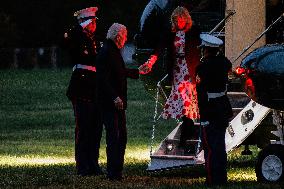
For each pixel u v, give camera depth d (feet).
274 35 94.32
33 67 392.27
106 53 86.94
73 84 93.20
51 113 185.98
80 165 92.79
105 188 80.79
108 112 86.89
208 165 80.64
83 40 92.99
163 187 80.33
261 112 86.99
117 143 86.94
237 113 89.76
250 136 97.66
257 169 84.02
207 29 98.43
